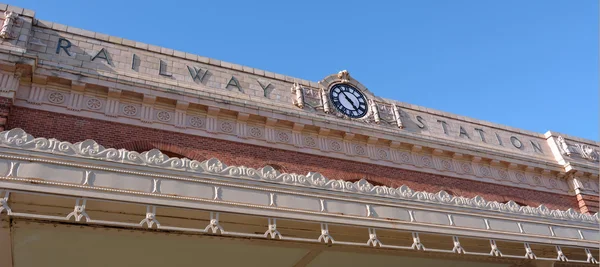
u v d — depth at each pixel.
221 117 15.20
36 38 13.90
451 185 17.86
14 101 12.57
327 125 16.47
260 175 9.04
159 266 9.37
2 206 6.66
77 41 14.52
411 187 16.95
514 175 19.62
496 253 10.44
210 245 8.56
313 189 9.30
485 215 10.95
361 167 16.52
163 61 15.59
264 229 8.63
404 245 9.92
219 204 8.14
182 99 14.60
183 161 8.50
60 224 7.20
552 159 21.27
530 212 11.82
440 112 20.14
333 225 8.93
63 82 13.43
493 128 21.08
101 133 13.26
